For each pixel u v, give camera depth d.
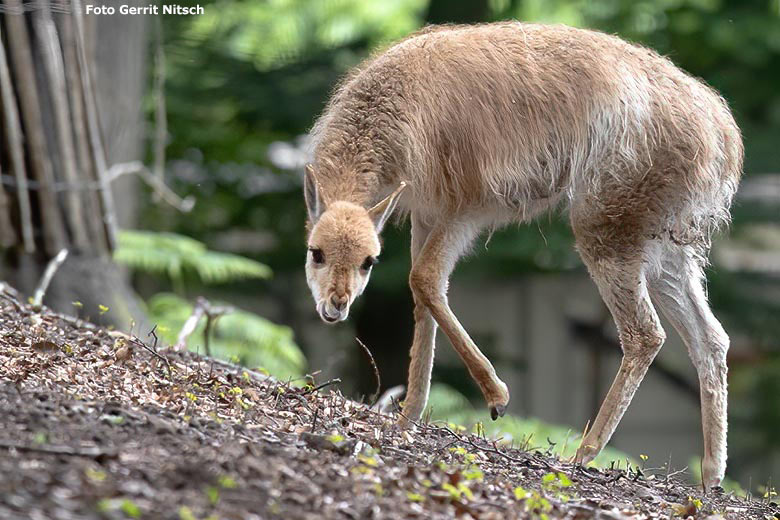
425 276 10.61
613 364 32.47
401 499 7.09
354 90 10.80
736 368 30.44
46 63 13.53
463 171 10.71
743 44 27.22
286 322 29.47
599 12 26.61
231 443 7.48
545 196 11.27
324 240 9.61
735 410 30.17
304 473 7.20
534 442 14.54
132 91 17.44
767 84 28.27
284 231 27.16
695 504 9.02
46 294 14.41
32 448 6.60
